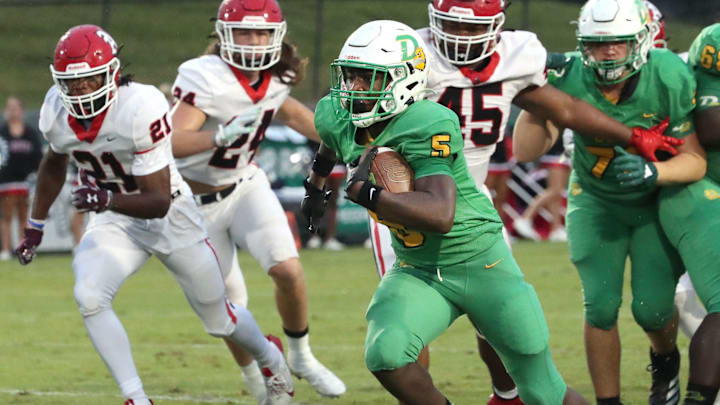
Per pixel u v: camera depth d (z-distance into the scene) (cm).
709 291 1546
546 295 3020
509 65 1561
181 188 1652
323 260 3938
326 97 1345
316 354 2311
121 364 1532
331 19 6738
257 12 1766
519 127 1770
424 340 1284
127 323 2739
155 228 1609
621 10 1527
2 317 2864
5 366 2202
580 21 1569
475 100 1568
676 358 1736
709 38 1577
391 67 1234
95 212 1512
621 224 1681
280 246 1827
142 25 6850
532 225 4441
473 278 1293
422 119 1238
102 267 1559
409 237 1285
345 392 1930
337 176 4294
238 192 1875
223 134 1686
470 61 1538
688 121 1609
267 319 2781
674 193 1614
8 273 3747
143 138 1527
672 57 1599
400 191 1235
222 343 2470
